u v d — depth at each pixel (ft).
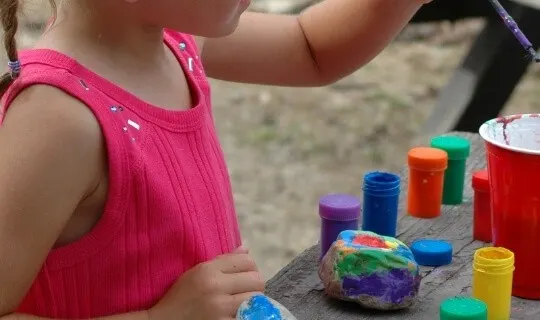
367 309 4.55
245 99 14.64
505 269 4.37
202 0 3.76
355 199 5.17
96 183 3.59
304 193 11.76
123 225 3.68
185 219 3.87
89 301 3.75
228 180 4.39
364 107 14.14
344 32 5.13
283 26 5.28
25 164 3.39
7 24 3.57
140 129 3.74
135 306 3.82
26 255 3.44
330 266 4.60
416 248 5.05
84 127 3.47
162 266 3.87
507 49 9.18
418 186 5.62
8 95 3.51
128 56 3.90
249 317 3.85
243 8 3.94
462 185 5.83
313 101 14.44
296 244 10.59
